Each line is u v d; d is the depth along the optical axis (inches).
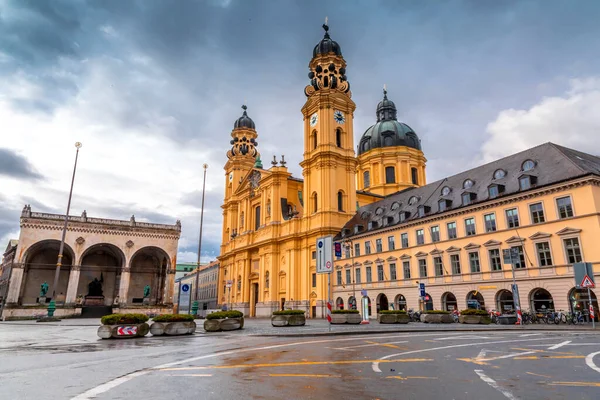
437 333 957.8
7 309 2268.7
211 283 4350.4
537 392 317.7
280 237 2728.8
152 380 367.6
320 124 2618.1
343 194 2573.8
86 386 339.6
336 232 2428.6
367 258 2116.1
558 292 1298.0
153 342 765.9
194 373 404.5
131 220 2824.8
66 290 2829.7
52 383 352.5
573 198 1298.0
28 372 411.8
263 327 1238.9
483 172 1756.9
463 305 1590.8
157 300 3014.3
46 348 658.8
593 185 1263.5
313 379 372.5
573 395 307.1
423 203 1942.7
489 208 1551.4
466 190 1734.7
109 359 514.3
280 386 341.4
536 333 939.3
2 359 516.4
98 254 2984.7
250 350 611.2
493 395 308.5
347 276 2239.2
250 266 3097.9
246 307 3009.4
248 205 3245.6
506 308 1460.4
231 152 3841.0
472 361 482.0
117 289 2977.4
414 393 315.9
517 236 1434.5
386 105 3686.0
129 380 366.9
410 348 625.9
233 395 308.7
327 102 2635.3
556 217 1334.9
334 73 2743.6
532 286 1369.3
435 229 1764.3
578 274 1130.7
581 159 1489.9
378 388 333.7
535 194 1400.1
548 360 485.4
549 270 1331.2
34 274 2768.2
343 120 2694.4
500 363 466.0
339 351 592.7
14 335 963.3
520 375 390.0
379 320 1381.6
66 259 2876.5
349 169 2610.7
